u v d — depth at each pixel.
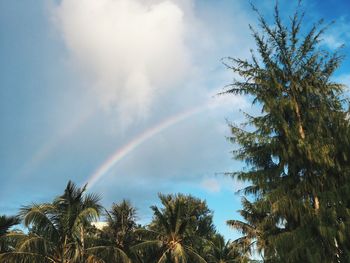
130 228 31.44
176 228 31.08
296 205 17.88
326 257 16.50
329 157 17.94
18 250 21.78
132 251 28.23
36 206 22.70
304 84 19.94
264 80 20.58
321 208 17.20
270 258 18.09
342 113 18.88
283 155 18.86
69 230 22.95
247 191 20.12
